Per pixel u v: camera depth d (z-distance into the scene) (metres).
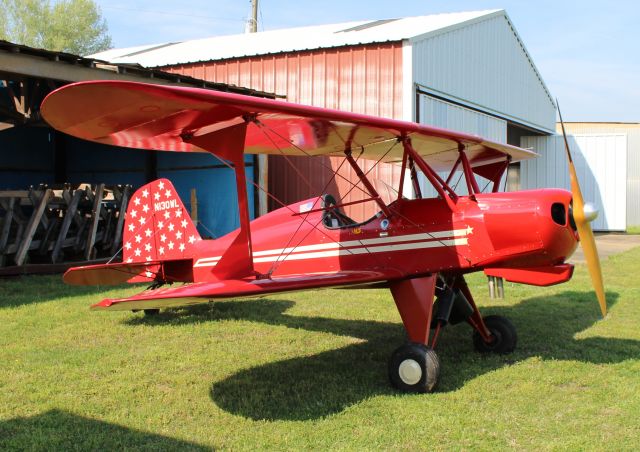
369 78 11.85
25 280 8.67
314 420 3.58
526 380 4.29
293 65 12.77
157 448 3.18
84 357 4.82
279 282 3.89
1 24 39.16
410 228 4.77
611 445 3.16
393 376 4.15
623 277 9.35
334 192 12.47
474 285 8.59
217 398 3.96
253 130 4.43
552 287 8.38
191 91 3.15
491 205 4.50
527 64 17.88
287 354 5.06
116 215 11.20
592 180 19.95
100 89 2.94
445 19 14.41
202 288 3.66
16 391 4.03
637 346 5.18
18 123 11.71
